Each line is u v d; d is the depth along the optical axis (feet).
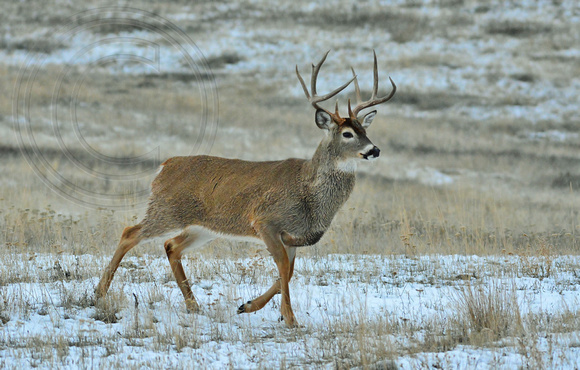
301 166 75.77
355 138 74.13
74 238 110.93
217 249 105.19
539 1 492.95
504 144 277.85
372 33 446.60
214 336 65.41
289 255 76.74
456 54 409.49
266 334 67.62
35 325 66.64
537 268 95.09
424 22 460.96
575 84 367.04
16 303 72.02
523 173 234.99
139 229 78.54
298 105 337.11
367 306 77.15
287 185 74.69
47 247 103.76
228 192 76.33
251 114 315.37
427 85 361.10
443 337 62.90
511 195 198.49
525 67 388.57
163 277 89.04
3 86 319.88
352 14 476.95
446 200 182.70
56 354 57.93
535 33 442.50
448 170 238.27
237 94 349.00
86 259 95.50
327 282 89.86
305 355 58.85
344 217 134.10
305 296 81.92
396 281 90.94
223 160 79.36
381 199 177.99
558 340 61.41
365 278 91.20
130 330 66.23
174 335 63.31
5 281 81.87
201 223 78.13
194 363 56.49
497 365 54.75
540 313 71.00
